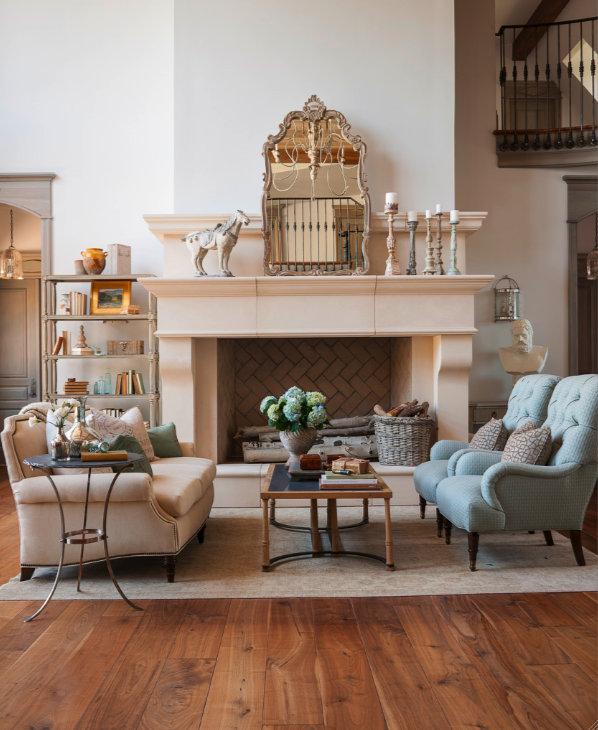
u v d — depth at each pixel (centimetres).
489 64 646
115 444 320
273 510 425
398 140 507
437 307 473
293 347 581
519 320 602
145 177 584
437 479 378
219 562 345
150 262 584
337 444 511
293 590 301
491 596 292
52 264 586
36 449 318
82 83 586
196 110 507
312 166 495
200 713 194
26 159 587
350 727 186
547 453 337
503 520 325
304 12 508
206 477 376
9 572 331
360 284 464
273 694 205
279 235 494
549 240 643
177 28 507
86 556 309
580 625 259
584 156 635
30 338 740
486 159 642
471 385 639
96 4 588
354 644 242
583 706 197
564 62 739
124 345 551
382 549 367
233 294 471
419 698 202
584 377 342
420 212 500
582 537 396
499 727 185
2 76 586
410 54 508
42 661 229
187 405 484
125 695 204
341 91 507
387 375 585
